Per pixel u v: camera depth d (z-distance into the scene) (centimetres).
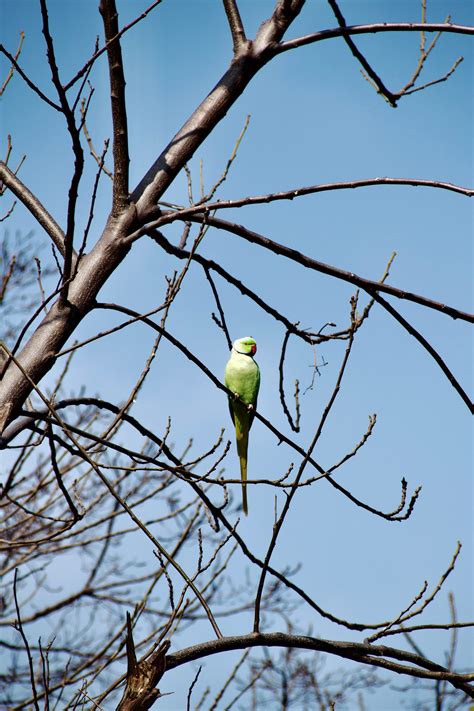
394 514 756
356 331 766
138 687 568
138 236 724
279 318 837
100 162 646
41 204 786
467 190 702
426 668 716
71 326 705
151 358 728
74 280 713
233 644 647
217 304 855
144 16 667
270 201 717
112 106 704
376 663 699
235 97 784
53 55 591
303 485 701
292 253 742
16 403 675
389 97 764
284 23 795
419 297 746
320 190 718
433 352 760
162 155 765
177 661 610
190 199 851
